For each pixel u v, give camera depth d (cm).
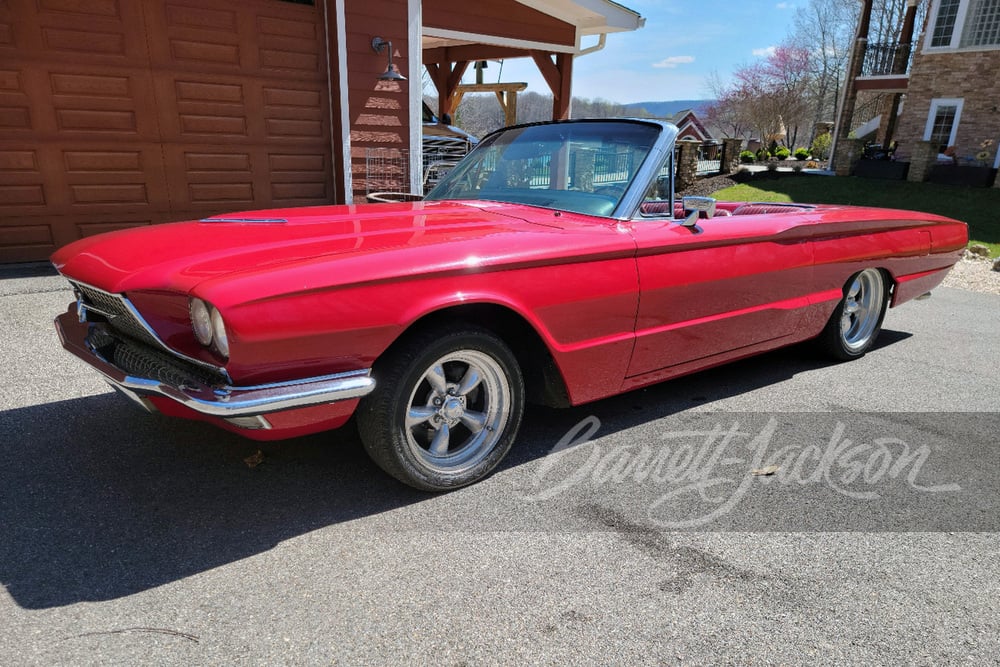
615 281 286
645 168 311
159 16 652
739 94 4391
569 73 1184
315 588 204
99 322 274
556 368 282
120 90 648
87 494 253
